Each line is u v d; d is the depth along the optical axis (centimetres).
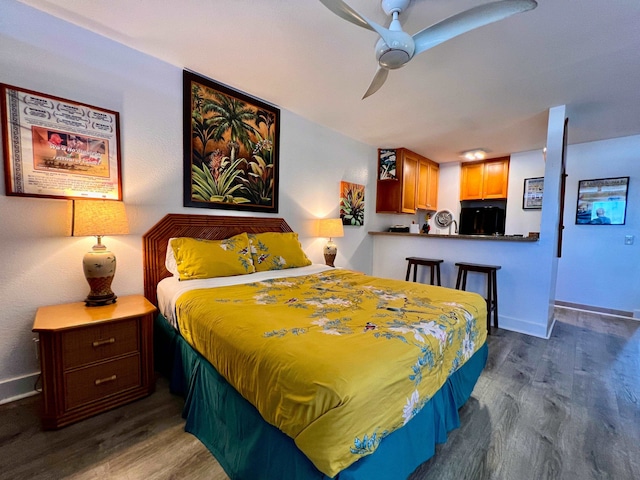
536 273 312
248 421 121
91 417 164
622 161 371
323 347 111
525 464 138
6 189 171
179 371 186
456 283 345
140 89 218
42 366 151
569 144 406
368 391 95
